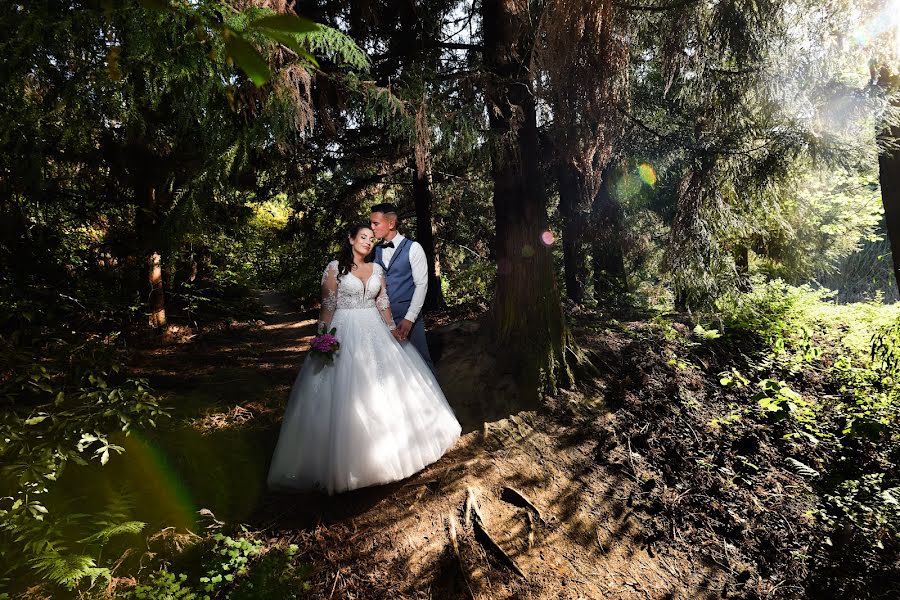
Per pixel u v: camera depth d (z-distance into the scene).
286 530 3.15
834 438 4.51
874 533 3.32
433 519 3.33
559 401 4.79
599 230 9.52
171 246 3.79
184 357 5.93
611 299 9.37
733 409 4.96
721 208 5.02
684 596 2.95
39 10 1.96
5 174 2.79
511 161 4.80
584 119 4.43
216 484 3.36
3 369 3.18
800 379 5.64
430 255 9.75
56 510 2.73
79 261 5.66
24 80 2.16
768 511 3.63
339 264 3.72
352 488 3.36
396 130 3.90
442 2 5.34
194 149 3.78
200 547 2.85
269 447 4.04
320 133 6.64
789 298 7.50
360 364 3.57
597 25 3.93
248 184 4.96
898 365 5.16
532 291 5.07
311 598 2.69
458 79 4.30
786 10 4.18
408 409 3.71
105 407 3.12
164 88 2.34
